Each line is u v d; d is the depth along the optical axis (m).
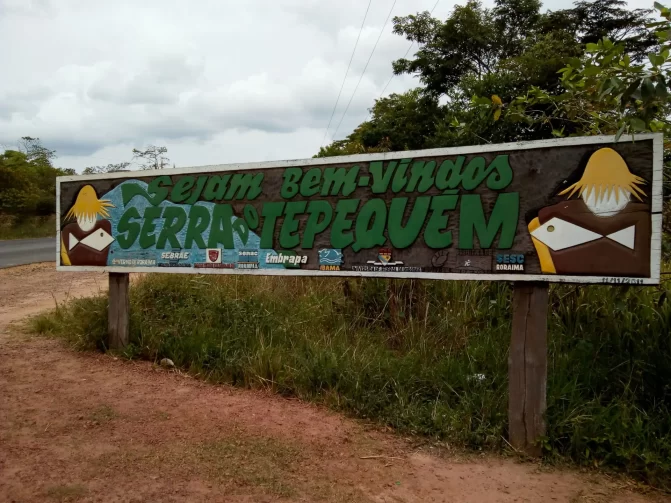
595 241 3.21
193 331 5.42
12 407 3.99
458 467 3.24
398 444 3.55
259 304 5.95
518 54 16.72
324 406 4.17
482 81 12.48
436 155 3.78
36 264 13.04
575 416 3.44
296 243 4.38
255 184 4.59
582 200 3.25
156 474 3.03
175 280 6.68
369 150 13.79
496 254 3.51
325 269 4.23
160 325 5.70
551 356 4.18
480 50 17.48
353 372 4.37
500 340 4.68
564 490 2.97
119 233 5.22
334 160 4.22
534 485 3.02
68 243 5.47
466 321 4.98
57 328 6.29
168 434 3.58
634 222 3.11
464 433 3.53
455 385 4.14
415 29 18.11
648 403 3.63
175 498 2.78
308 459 3.29
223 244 4.72
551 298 4.87
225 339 5.23
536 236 3.38
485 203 3.57
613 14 18.39
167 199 5.01
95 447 3.36
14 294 8.96
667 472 3.06
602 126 4.71
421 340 4.95
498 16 18.20
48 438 3.47
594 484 3.04
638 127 3.10
